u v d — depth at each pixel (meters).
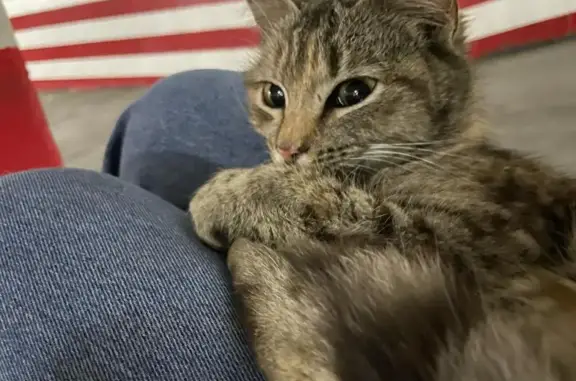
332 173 0.33
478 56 0.65
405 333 0.27
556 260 0.31
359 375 0.27
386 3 0.35
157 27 1.01
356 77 0.34
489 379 0.26
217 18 0.93
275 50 0.37
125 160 0.45
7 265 0.27
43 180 0.31
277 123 0.37
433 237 0.30
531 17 0.65
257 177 0.33
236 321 0.28
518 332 0.27
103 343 0.26
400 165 0.34
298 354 0.28
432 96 0.35
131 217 0.30
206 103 0.46
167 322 0.27
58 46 1.16
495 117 0.49
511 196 0.32
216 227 0.32
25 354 0.26
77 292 0.27
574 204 0.32
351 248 0.30
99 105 1.03
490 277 0.29
